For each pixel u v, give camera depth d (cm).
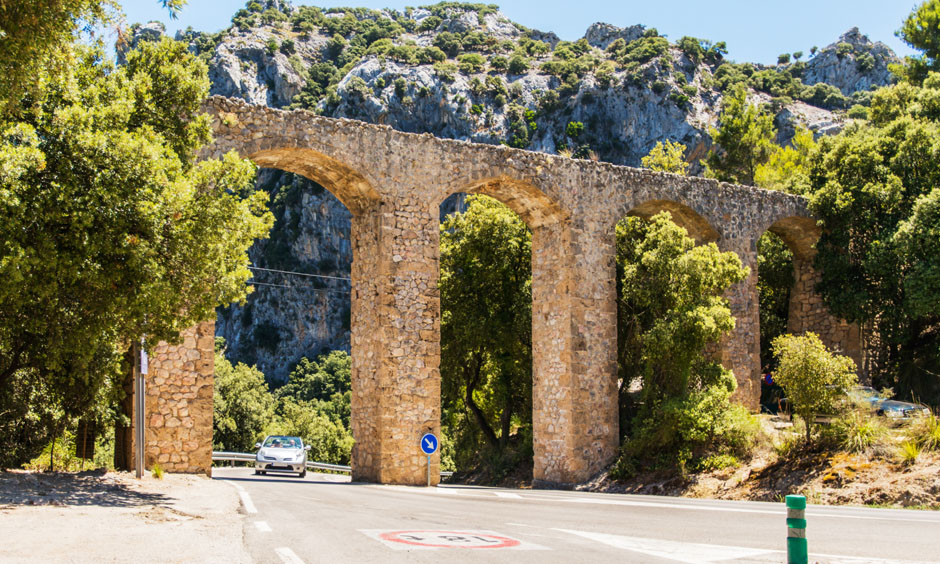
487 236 4131
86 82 1859
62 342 1720
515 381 4300
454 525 1237
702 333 3117
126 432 2505
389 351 2767
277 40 18250
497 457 4116
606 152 15100
